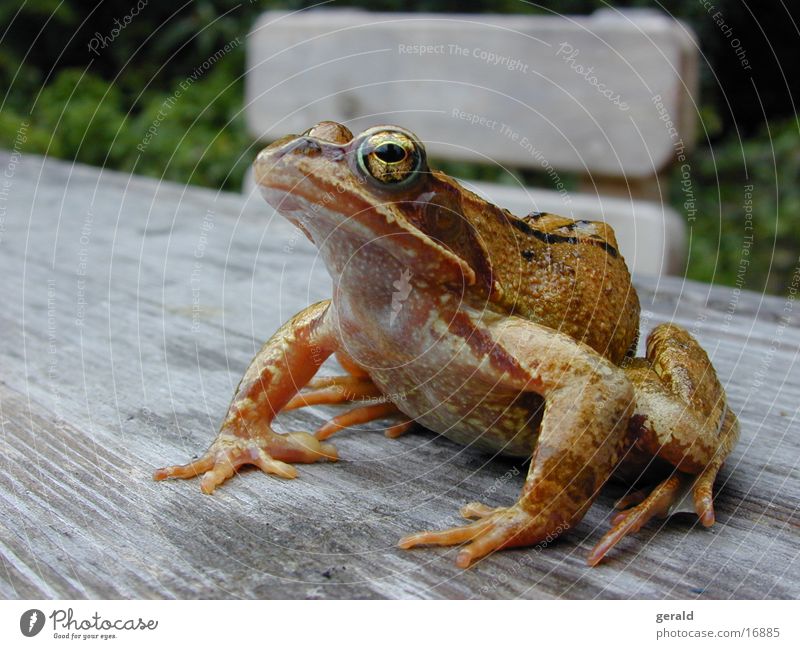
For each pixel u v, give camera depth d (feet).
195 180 2.55
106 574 0.63
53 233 1.48
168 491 0.72
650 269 1.46
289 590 0.63
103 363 0.92
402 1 2.63
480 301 0.71
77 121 2.70
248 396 0.75
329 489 0.73
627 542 0.68
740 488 0.73
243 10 2.82
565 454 0.67
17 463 0.74
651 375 0.74
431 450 0.78
